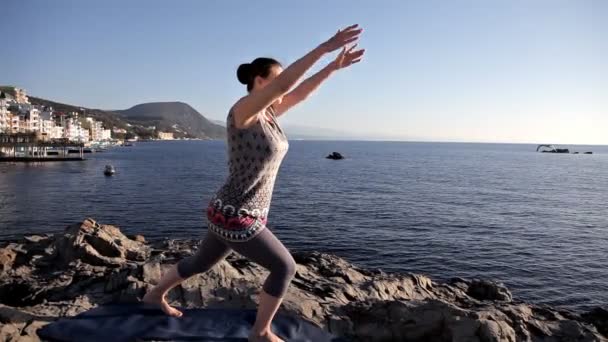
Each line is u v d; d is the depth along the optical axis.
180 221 32.03
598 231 30.81
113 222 31.61
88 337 3.70
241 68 3.29
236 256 6.24
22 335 3.74
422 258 23.11
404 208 39.34
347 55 3.58
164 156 131.75
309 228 29.67
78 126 181.38
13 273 6.80
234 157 3.16
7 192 47.34
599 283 19.80
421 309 4.62
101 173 72.00
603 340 4.81
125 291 4.71
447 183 64.12
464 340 4.34
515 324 4.77
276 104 3.60
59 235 8.62
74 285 5.46
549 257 23.83
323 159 128.75
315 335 4.10
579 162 140.25
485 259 23.20
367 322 4.64
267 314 3.51
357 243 25.86
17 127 129.75
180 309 4.32
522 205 43.19
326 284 5.59
